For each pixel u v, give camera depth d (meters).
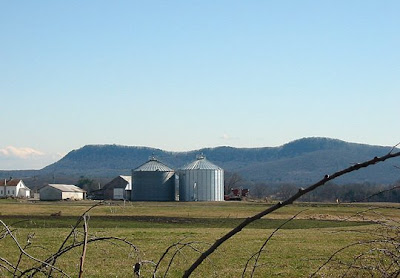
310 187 6.33
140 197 144.88
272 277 21.48
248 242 35.06
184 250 29.31
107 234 37.22
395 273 8.52
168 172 146.75
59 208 89.94
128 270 23.05
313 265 23.95
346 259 25.02
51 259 8.02
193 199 144.50
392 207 8.91
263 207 99.12
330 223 59.53
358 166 6.25
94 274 22.12
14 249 28.88
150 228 50.62
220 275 21.86
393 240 8.67
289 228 52.69
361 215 10.53
